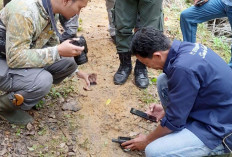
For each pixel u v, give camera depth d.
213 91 2.08
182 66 2.01
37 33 2.45
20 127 2.78
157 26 3.30
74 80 3.51
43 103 3.08
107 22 5.11
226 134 2.12
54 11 2.38
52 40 2.87
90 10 5.52
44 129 2.80
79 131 2.85
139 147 2.53
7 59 2.43
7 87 2.57
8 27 2.33
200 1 3.63
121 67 3.60
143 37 2.12
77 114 3.05
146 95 3.40
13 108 2.69
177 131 2.23
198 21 3.80
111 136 2.85
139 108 3.22
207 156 2.35
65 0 2.30
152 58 2.15
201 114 2.19
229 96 2.11
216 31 5.61
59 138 2.75
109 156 2.64
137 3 3.28
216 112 2.16
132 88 3.49
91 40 4.45
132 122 3.02
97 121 3.00
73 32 3.09
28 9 2.30
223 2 3.45
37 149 2.61
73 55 2.52
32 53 2.41
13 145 2.61
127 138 2.77
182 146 2.17
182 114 2.09
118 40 3.44
